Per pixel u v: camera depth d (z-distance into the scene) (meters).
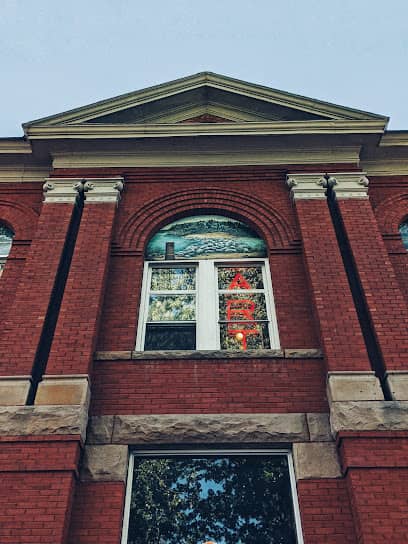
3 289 9.75
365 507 6.38
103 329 8.81
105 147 11.93
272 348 8.84
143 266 10.19
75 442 6.98
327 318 8.48
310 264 9.40
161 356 8.27
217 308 9.58
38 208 11.45
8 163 12.24
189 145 11.97
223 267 10.34
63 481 6.62
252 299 9.75
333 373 7.70
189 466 7.46
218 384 7.97
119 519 6.65
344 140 11.91
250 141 11.95
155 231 10.80
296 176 11.27
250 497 7.20
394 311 8.62
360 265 9.39
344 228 10.17
